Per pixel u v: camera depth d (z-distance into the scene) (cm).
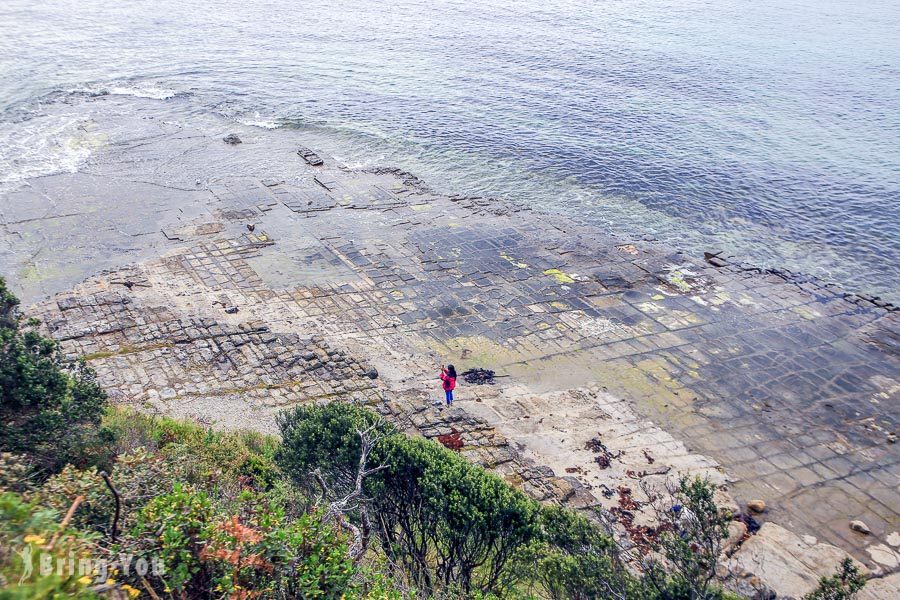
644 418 3023
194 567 1097
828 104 7250
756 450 2859
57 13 10488
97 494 1284
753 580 2166
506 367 3325
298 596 1139
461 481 1772
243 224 4522
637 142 6238
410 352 3378
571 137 6328
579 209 5053
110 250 4112
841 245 4706
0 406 1847
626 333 3634
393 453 1869
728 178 5581
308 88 7469
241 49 8956
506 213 4931
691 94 7512
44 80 7269
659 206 5138
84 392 2066
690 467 2727
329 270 4062
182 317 3456
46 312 3419
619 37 9938
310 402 2894
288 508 1712
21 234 4216
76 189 4866
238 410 2795
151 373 2997
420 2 12325
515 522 1725
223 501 1502
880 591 2183
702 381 3288
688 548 1537
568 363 3378
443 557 1723
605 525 2209
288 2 12038
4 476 1299
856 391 3259
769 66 8544
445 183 5400
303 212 4744
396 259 4225
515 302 3856
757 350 3538
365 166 5619
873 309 3966
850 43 9681
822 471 2758
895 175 5653
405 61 8581
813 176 5622
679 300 3959
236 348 3238
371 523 1769
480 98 7294
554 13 11606
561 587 1518
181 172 5266
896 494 2655
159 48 8831
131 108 6631
